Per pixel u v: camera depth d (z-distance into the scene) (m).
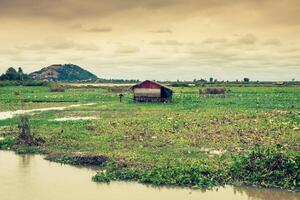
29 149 31.14
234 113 54.31
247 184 22.00
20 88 146.50
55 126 42.84
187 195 20.56
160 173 23.12
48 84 175.12
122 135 36.91
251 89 142.50
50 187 21.78
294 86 191.25
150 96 81.25
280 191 21.03
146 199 19.97
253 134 37.03
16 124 45.72
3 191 21.03
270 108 64.81
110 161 26.61
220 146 31.72
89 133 38.12
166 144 32.78
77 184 22.34
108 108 66.81
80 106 72.19
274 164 22.59
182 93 114.81
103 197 20.22
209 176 22.89
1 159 28.47
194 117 50.00
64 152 29.84
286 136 35.84
